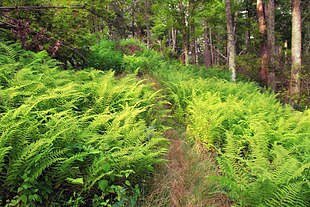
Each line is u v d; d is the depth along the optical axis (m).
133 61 11.09
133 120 4.61
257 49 22.41
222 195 3.94
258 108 6.96
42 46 6.69
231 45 13.16
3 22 6.61
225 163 4.12
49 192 2.99
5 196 2.89
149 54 16.45
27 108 3.65
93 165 3.21
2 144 2.91
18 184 2.93
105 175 3.30
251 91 10.05
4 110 3.94
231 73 13.16
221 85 9.08
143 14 22.73
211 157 5.22
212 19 19.33
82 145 3.41
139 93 5.86
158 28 20.27
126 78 6.44
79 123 3.88
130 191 3.43
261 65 17.97
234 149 4.49
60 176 3.06
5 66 5.14
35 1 7.27
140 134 4.26
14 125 3.06
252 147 4.64
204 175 4.33
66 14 7.54
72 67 7.71
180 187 3.88
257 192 3.36
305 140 4.88
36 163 2.91
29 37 7.02
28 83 4.50
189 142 5.58
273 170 3.82
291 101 11.32
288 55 15.88
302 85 11.05
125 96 5.48
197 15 16.45
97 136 3.59
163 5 16.50
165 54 24.95
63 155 3.22
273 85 14.81
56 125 3.39
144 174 3.72
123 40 18.72
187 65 15.55
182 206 3.58
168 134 5.47
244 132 5.70
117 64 9.36
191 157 4.87
